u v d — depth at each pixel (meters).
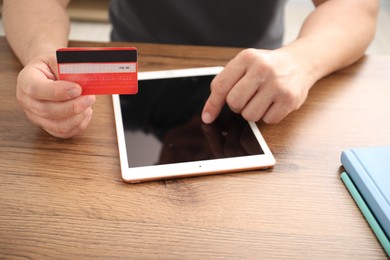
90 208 0.50
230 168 0.56
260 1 1.00
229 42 1.07
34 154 0.57
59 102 0.56
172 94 0.69
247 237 0.48
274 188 0.54
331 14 0.82
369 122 0.67
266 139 0.62
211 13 1.01
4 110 0.64
